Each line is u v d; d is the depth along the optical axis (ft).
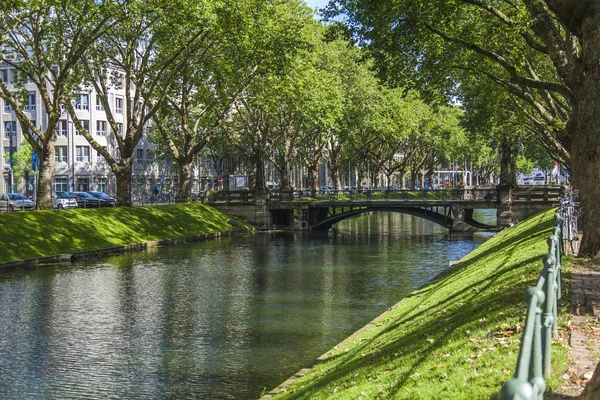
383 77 125.08
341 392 39.34
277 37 191.93
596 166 71.10
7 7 137.18
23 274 132.57
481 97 171.83
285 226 264.72
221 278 128.47
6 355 72.90
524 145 254.68
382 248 187.32
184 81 220.84
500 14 94.17
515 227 166.50
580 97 80.53
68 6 151.33
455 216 242.37
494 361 34.60
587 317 42.19
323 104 224.74
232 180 336.70
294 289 114.93
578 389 27.61
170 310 97.09
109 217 191.11
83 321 89.76
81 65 194.70
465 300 61.31
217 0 164.76
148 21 182.91
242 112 277.03
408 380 36.73
